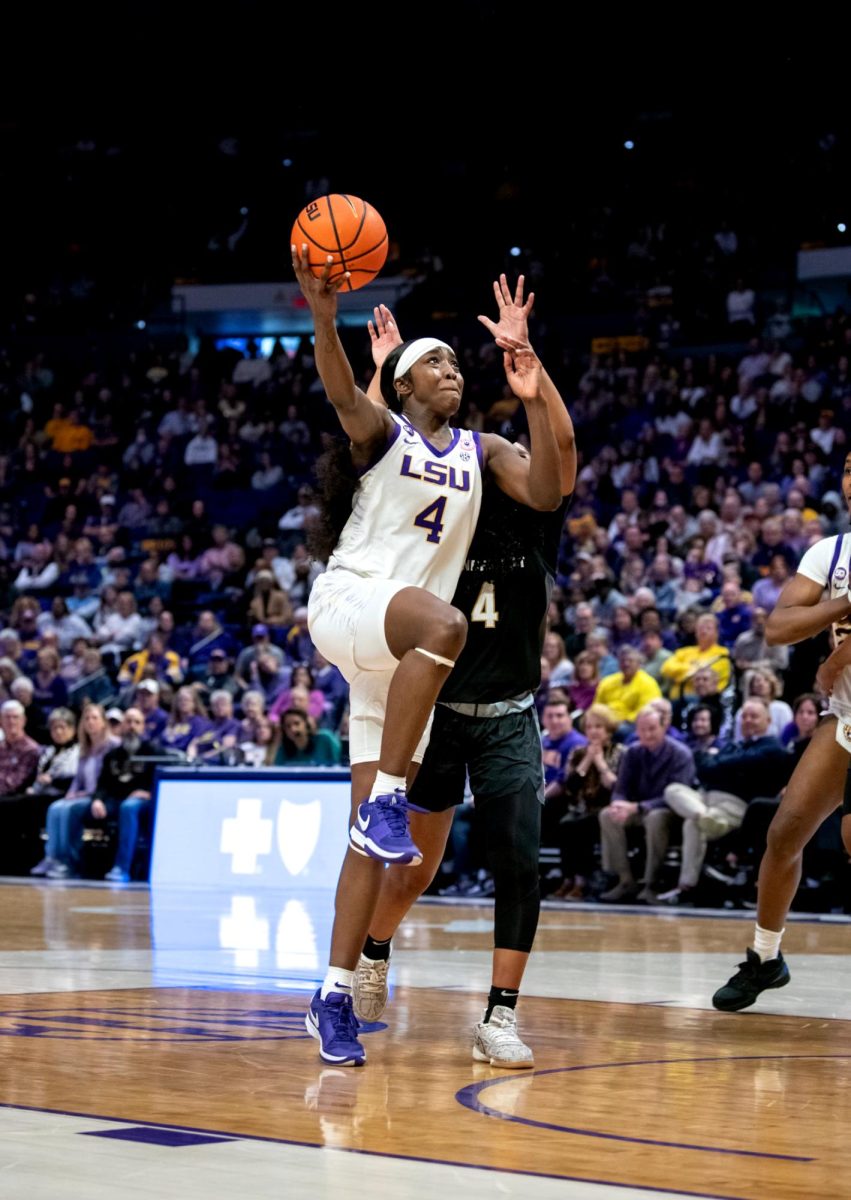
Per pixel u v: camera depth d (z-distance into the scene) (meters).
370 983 4.84
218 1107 3.34
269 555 20.69
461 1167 2.73
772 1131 3.15
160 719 16.14
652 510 19.56
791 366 22.34
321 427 25.27
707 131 27.42
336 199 4.38
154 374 27.05
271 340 29.36
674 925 10.01
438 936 8.73
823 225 25.64
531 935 4.30
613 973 6.75
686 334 24.77
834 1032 4.87
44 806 15.95
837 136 26.28
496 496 4.63
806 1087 3.76
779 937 5.39
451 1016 5.14
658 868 12.53
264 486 24.00
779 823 5.29
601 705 13.63
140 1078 3.72
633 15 26.94
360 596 4.24
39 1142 2.90
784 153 26.66
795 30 26.23
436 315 27.09
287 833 13.70
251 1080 3.73
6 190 30.56
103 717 15.71
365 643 4.20
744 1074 3.97
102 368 28.05
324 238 4.32
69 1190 2.50
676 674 14.58
